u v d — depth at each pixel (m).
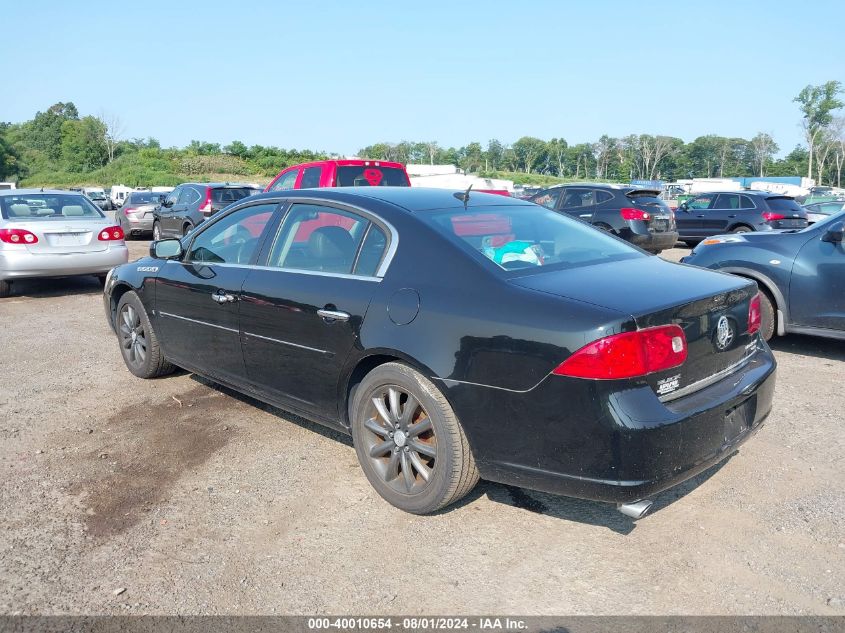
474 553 3.08
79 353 6.62
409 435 3.33
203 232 4.87
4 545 3.18
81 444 4.34
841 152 101.75
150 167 74.62
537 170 155.12
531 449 2.92
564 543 3.14
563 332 2.80
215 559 3.05
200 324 4.66
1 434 4.52
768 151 132.50
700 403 2.94
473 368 3.03
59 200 10.59
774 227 16.06
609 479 2.75
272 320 4.00
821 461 3.95
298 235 4.09
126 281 5.52
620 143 149.62
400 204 3.77
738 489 3.62
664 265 3.68
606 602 2.72
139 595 2.80
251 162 79.12
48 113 110.44
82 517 3.43
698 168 145.25
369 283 3.52
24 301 9.69
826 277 5.97
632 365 2.73
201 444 4.32
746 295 3.37
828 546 3.07
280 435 4.45
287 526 3.33
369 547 3.13
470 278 3.21
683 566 2.95
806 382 5.48
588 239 3.96
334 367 3.65
